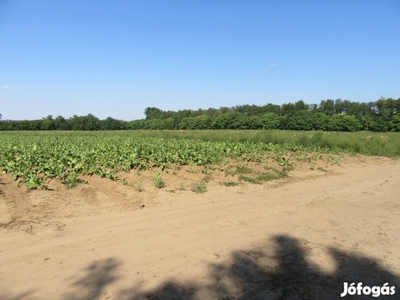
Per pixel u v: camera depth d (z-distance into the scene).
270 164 13.55
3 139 30.02
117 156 12.53
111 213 6.79
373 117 58.47
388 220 6.62
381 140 22.28
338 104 76.75
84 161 11.62
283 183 10.41
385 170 13.80
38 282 3.92
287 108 78.00
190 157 13.07
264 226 6.11
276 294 3.75
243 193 8.87
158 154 13.11
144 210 7.05
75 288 3.79
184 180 9.90
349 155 18.48
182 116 89.56
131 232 5.68
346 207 7.58
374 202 8.08
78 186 8.37
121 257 4.64
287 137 25.12
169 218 6.52
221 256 4.73
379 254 4.97
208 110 94.00
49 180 8.79
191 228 5.93
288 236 5.61
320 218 6.68
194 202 7.77
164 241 5.28
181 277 4.08
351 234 5.79
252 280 4.06
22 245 5.03
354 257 4.84
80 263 4.44
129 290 3.75
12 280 3.96
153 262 4.49
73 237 5.40
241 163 13.28
